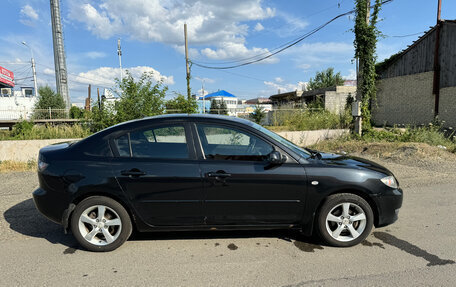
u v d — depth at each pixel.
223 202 3.20
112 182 3.13
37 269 2.87
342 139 11.73
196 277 2.71
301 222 3.31
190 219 3.23
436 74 16.30
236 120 3.56
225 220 3.25
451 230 3.76
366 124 11.85
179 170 3.17
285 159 3.23
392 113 19.62
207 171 3.17
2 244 3.43
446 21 15.63
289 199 3.23
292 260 3.03
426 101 17.19
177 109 12.51
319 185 3.21
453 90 15.51
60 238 3.60
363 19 11.18
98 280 2.67
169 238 3.59
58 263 2.99
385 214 3.34
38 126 13.38
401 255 3.11
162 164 3.19
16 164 8.03
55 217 3.19
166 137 3.33
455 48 15.35
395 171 7.04
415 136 10.48
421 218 4.17
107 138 3.32
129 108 10.36
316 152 3.88
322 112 16.39
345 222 3.30
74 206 3.18
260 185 3.19
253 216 3.25
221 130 3.40
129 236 3.39
